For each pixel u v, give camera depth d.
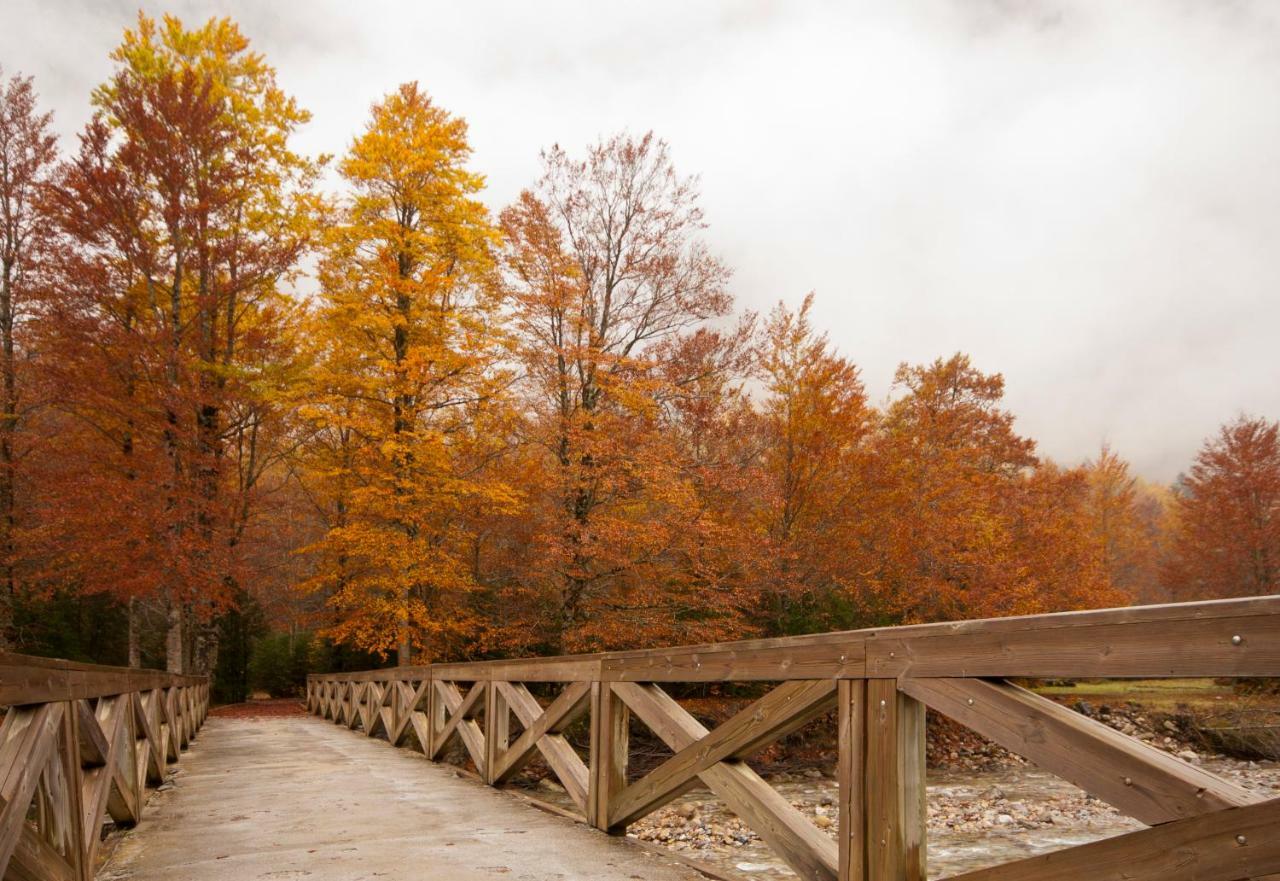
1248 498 28.89
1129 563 37.19
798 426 19.83
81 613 24.69
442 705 8.81
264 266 18.05
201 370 17.52
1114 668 1.94
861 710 2.81
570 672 5.35
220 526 17.67
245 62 20.09
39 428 18.41
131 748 5.15
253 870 3.92
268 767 8.54
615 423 16.28
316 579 18.47
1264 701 21.36
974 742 18.02
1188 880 1.75
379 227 18.27
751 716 3.43
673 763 4.04
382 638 17.75
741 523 17.45
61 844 3.08
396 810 5.63
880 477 19.45
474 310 19.16
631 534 15.64
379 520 18.22
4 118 18.44
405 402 18.56
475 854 4.21
